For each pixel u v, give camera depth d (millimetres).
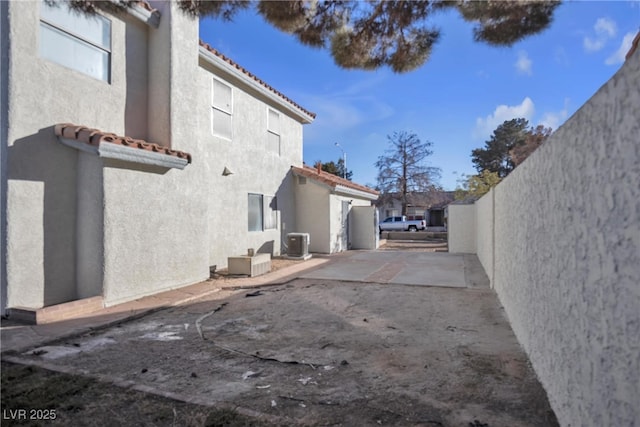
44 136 6445
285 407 3301
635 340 1854
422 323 5922
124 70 8195
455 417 3105
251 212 13234
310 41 5469
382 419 3094
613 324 2066
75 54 7117
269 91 13805
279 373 4055
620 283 2000
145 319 6277
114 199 7023
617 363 2021
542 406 3266
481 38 4887
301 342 5074
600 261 2234
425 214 43969
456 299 7555
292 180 16391
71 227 6910
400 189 34062
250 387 3711
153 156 7578
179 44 8906
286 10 4926
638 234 1839
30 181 6215
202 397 3498
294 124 16703
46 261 6465
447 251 17125
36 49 6324
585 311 2453
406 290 8469
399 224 35125
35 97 6305
